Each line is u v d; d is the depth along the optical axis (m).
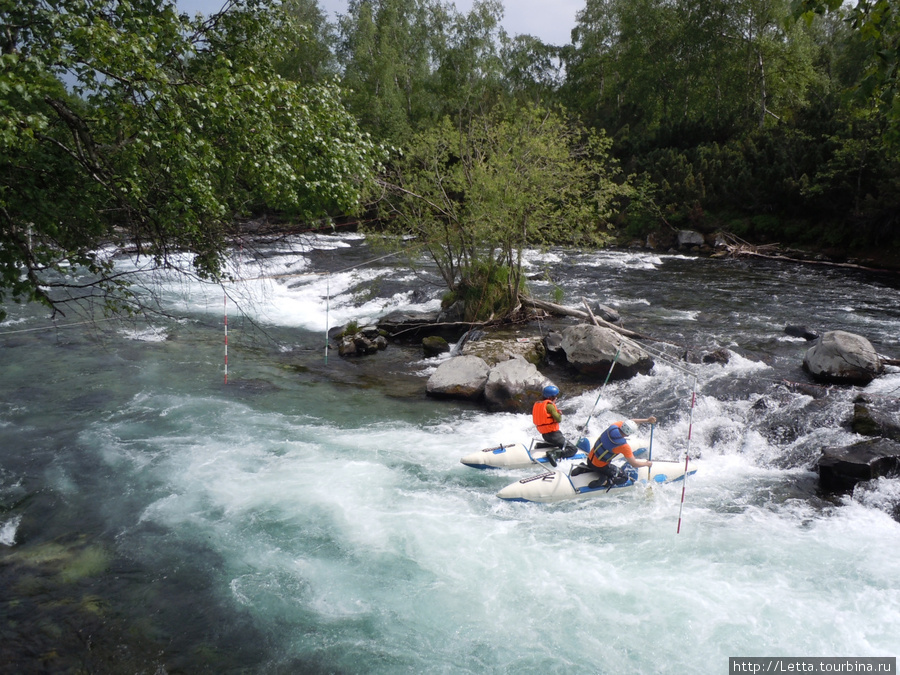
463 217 14.37
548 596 5.69
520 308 14.91
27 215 5.79
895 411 8.71
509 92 49.00
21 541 6.42
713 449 8.83
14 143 4.93
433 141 14.28
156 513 7.00
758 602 5.54
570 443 8.27
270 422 9.67
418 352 13.75
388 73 41.78
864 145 24.55
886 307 16.30
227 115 6.54
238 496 7.41
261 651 5.02
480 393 10.88
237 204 7.97
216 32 7.61
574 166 14.06
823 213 26.81
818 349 10.42
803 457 8.31
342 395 11.00
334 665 4.89
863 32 5.82
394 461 8.44
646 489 7.66
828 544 6.46
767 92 39.28
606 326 13.67
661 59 42.62
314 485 7.71
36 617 5.30
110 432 9.06
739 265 24.34
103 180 6.25
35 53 5.57
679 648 5.01
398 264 21.02
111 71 5.77
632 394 10.52
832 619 5.29
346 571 6.06
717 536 6.66
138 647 5.03
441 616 5.44
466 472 8.16
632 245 30.31
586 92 51.53
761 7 37.06
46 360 12.11
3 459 8.12
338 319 16.45
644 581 5.88
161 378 11.45
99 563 6.09
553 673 4.79
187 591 5.72
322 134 7.84
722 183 29.77
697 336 13.35
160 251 7.29
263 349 13.66
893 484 7.33
